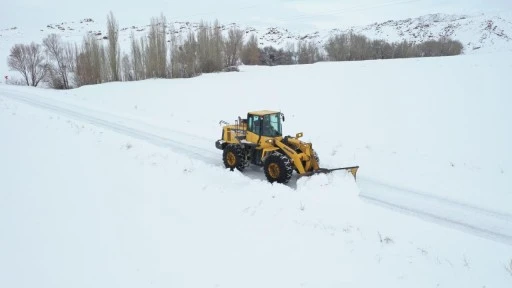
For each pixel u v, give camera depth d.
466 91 24.78
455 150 15.00
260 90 31.78
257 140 12.73
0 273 5.94
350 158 14.70
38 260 6.36
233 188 10.90
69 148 13.52
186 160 13.77
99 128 19.22
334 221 8.88
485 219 9.49
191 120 22.55
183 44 53.75
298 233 7.85
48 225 7.57
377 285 6.11
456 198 10.84
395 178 12.53
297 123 20.89
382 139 17.09
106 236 7.27
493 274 6.73
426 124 18.83
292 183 11.82
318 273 6.37
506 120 18.25
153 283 5.89
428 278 6.41
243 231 7.83
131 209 8.58
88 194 9.30
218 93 31.45
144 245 7.01
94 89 36.47
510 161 13.44
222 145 14.20
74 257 6.50
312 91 29.80
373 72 36.75
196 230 7.74
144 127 20.20
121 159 12.70
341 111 22.92
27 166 11.09
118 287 5.76
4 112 20.00
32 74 50.91
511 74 28.69
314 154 12.41
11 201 8.58
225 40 64.44
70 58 52.38
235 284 5.96
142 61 50.47
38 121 18.28
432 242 8.12
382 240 7.84
